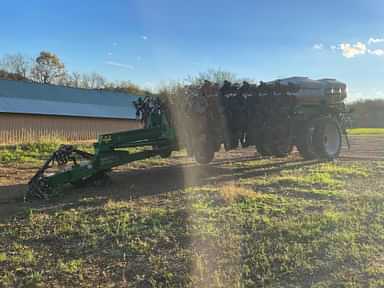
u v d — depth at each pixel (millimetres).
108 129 30062
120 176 8938
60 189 6891
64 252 4207
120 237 4586
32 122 25359
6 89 27516
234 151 13969
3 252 4227
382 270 3613
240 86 9469
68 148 7254
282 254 3994
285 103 10023
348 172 8516
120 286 3445
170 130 8648
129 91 50125
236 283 3439
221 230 4715
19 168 10938
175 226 4906
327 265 3752
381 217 5125
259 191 6805
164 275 3607
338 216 5168
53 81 53688
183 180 8172
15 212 5828
